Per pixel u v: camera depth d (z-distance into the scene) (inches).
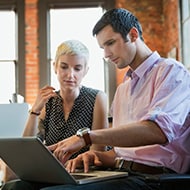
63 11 309.9
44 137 94.4
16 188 64.1
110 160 77.7
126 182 59.8
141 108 71.1
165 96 64.9
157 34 305.9
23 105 116.3
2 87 305.0
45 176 61.2
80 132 60.7
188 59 239.1
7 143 58.1
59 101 95.3
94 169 76.0
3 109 114.8
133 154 71.1
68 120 93.9
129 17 70.8
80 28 309.1
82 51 93.8
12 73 306.7
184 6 248.8
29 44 307.9
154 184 58.3
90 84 301.7
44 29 309.1
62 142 61.2
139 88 72.1
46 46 307.9
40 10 309.6
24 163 61.1
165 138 61.5
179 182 57.5
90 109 95.1
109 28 69.5
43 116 95.7
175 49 265.6
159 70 69.1
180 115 63.5
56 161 54.9
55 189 54.8
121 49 70.2
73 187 56.0
